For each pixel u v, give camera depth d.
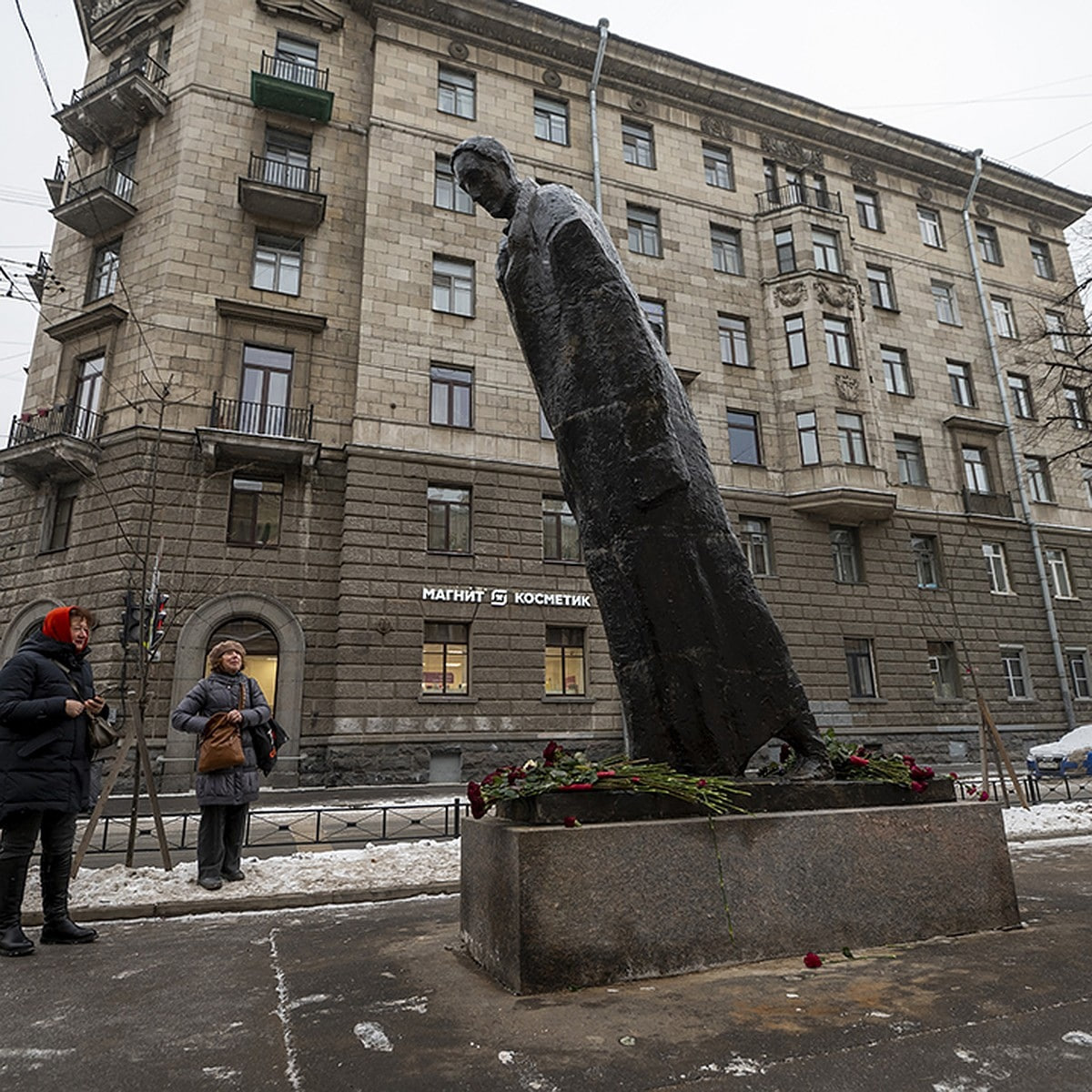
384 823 8.09
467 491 17.88
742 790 3.19
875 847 3.24
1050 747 15.77
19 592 16.27
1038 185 27.84
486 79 20.88
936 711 20.61
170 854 7.30
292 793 14.44
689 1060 2.05
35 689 3.88
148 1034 2.44
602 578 3.51
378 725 15.68
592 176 21.33
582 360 3.53
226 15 19.17
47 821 3.94
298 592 16.25
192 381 16.64
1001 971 2.74
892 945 3.12
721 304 21.88
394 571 16.55
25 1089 2.04
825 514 20.78
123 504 15.66
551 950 2.67
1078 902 4.07
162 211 17.59
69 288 18.41
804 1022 2.29
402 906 4.76
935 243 25.94
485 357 18.66
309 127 19.27
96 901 4.90
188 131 18.02
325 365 17.80
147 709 14.59
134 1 19.91
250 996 2.79
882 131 25.20
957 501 22.98
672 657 3.35
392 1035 2.31
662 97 23.00
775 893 3.02
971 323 25.33
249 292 17.69
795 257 22.41
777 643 3.57
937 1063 2.00
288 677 15.75
